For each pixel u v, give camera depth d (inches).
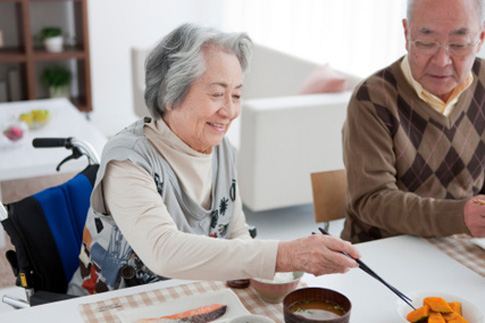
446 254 60.0
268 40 185.5
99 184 53.2
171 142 55.8
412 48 67.3
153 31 201.8
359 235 72.0
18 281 61.8
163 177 55.0
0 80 190.9
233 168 62.4
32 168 112.4
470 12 64.0
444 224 60.6
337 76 127.5
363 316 49.3
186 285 53.7
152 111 55.4
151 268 49.7
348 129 71.0
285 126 118.5
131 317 48.0
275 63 154.6
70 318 48.4
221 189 60.9
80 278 63.2
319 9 163.6
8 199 137.0
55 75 193.8
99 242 58.2
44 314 48.9
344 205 75.1
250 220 129.1
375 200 66.5
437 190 71.3
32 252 60.4
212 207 60.4
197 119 53.3
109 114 204.4
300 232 124.0
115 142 54.4
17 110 147.7
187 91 52.3
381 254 59.7
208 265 47.7
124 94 204.4
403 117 70.2
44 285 61.4
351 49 152.1
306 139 121.0
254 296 52.4
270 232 123.6
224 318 48.5
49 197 62.6
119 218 52.2
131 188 51.8
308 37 167.9
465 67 66.5
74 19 193.8
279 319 48.9
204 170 58.2
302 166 122.7
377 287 53.7
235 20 201.3
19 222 59.8
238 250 47.8
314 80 129.6
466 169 71.8
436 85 67.6
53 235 62.0
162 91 53.6
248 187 122.1
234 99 54.3
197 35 51.4
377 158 68.2
